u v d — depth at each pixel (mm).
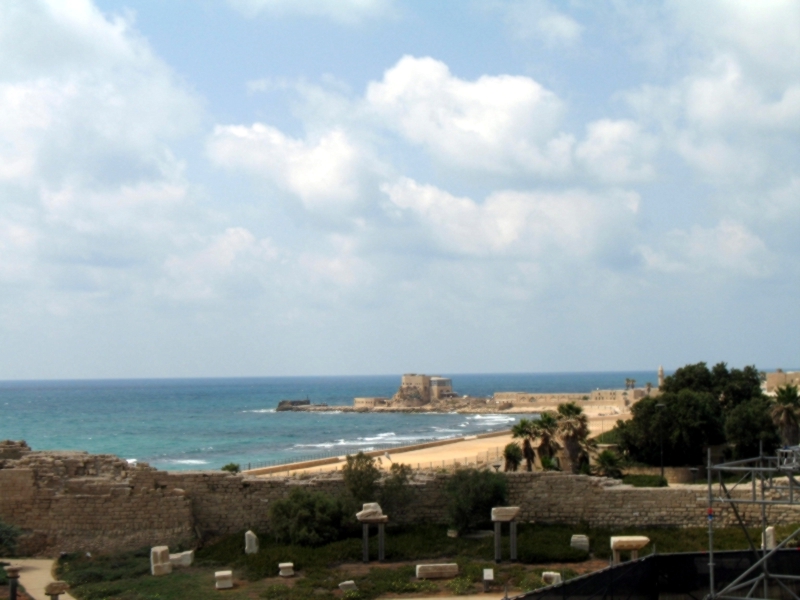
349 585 39031
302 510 47094
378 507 45188
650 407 77125
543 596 29953
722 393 94000
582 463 68750
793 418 72125
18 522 48094
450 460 87188
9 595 35969
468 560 43844
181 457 136375
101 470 50500
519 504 50062
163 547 43125
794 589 34594
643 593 33500
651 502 48750
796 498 46781
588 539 45875
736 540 44594
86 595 38656
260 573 41844
